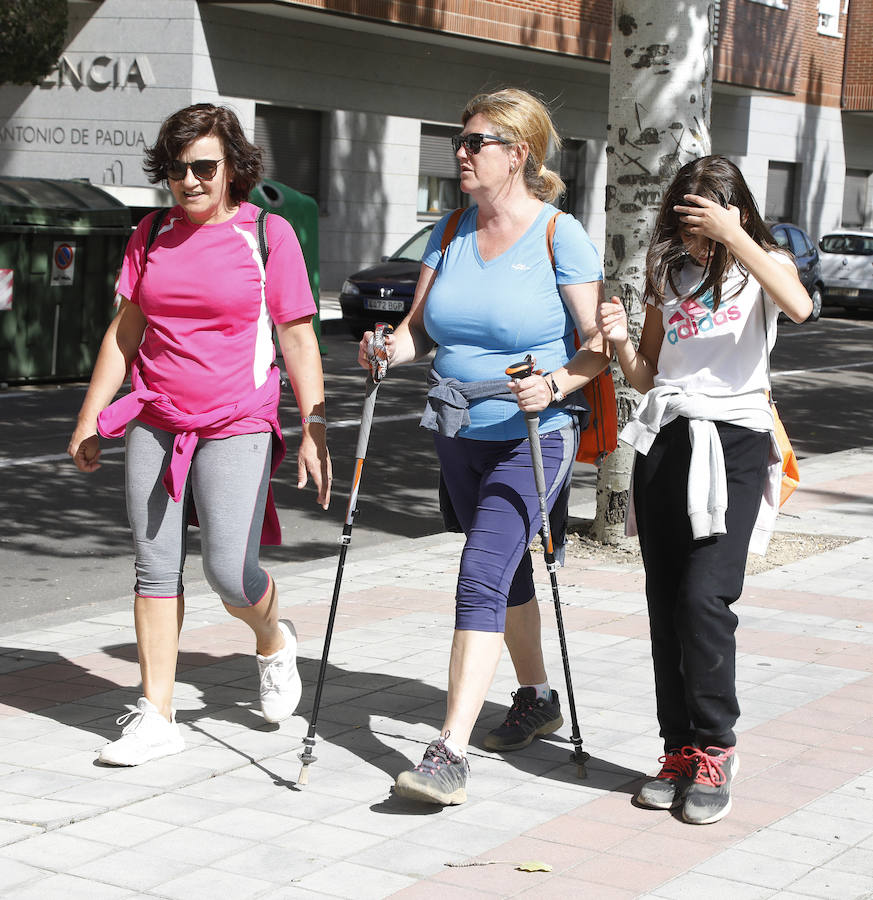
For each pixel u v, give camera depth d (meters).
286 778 5.73
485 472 5.78
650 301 5.47
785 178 50.28
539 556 10.17
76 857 4.91
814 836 5.19
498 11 35.19
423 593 9.12
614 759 6.00
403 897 4.62
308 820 5.29
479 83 37.53
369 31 33.81
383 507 13.00
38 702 6.77
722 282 5.28
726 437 5.33
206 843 5.05
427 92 36.03
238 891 4.65
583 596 9.02
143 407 5.88
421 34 34.16
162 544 5.98
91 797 5.47
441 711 6.62
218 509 5.94
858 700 6.84
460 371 5.75
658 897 4.64
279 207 22.91
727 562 5.31
